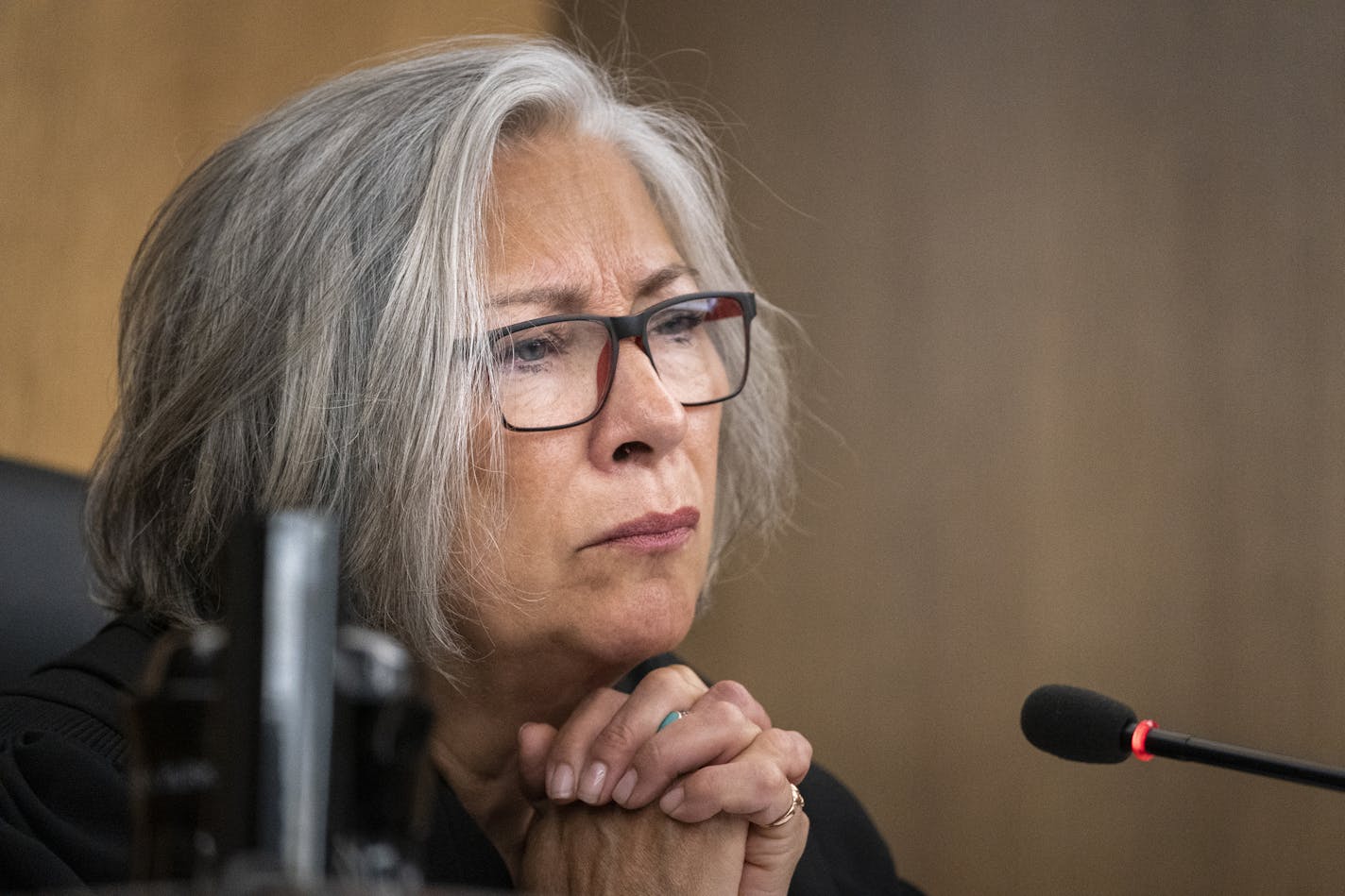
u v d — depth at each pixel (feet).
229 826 4.81
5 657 18.45
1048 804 37.58
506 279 15.34
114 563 16.72
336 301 15.16
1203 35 37.91
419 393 14.84
